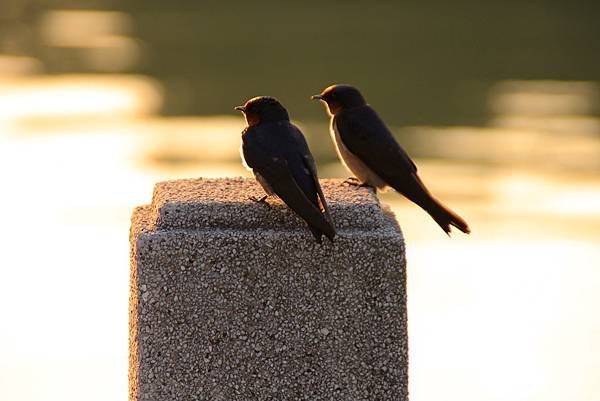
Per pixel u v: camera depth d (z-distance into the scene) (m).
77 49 40.91
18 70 37.25
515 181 23.42
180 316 4.82
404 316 4.86
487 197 22.23
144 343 4.83
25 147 27.61
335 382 4.88
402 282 4.84
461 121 29.41
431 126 28.77
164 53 39.97
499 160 25.02
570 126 28.64
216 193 5.09
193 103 31.97
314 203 5.05
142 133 28.42
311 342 4.86
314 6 51.75
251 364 4.86
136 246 4.79
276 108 5.69
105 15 49.47
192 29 45.22
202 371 4.86
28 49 41.00
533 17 48.41
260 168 5.27
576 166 24.62
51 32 44.84
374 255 4.82
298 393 4.88
